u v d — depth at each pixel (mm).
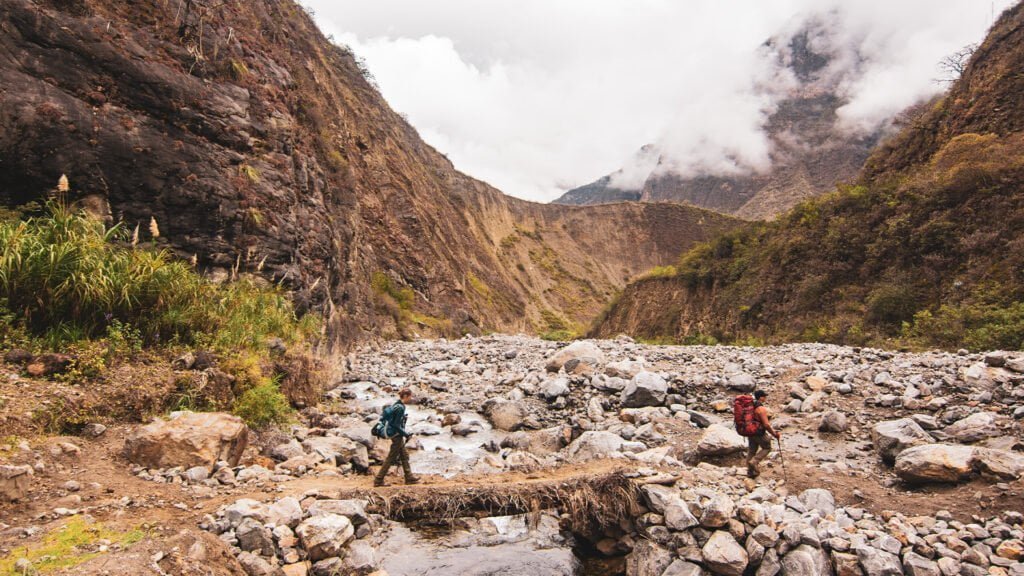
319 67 53500
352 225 33125
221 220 16562
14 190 12883
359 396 16266
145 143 15211
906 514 7500
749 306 43594
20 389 7871
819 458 9750
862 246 35094
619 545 7664
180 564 4938
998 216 27438
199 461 7488
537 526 7973
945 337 23188
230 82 19609
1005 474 7477
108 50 15094
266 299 15273
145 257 11352
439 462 10414
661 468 9133
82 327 9758
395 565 6730
